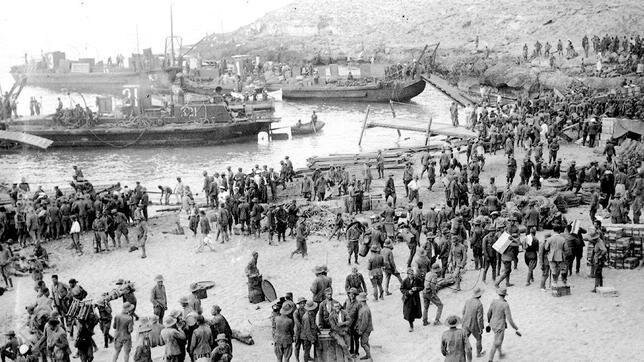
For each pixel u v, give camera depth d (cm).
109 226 3170
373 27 13200
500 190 3516
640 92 6500
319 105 8931
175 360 1803
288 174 4322
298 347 1920
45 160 5719
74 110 6147
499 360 1822
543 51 9612
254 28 15100
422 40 11794
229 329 1897
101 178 5047
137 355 1819
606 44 8606
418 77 8812
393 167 4641
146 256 3067
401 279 2433
